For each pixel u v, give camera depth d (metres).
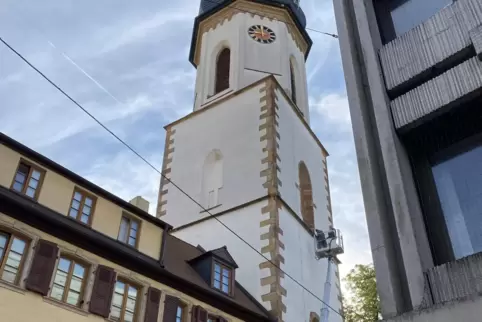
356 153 7.94
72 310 13.77
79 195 15.99
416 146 7.91
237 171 26.91
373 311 31.73
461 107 7.47
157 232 17.94
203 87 33.00
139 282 15.98
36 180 14.95
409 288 6.32
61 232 14.49
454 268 6.16
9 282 12.76
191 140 30.47
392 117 8.05
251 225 24.31
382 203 7.30
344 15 9.72
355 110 8.39
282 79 32.03
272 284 21.84
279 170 26.19
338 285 27.09
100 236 15.77
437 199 7.30
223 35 34.19
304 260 24.92
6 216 13.51
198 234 25.77
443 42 8.05
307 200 28.75
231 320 18.83
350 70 8.90
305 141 30.97
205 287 18.61
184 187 28.41
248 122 28.59
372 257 6.83
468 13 7.92
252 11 34.53
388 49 8.82
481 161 7.14
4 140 14.51
